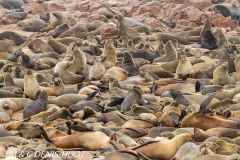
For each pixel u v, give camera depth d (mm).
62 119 53125
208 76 79625
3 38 110938
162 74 80875
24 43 109812
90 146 46281
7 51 97750
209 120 50531
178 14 132375
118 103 61500
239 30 123312
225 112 54469
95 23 121312
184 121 51156
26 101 64000
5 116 58156
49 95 68562
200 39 114562
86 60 88188
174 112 52375
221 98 64438
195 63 86000
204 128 50438
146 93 69500
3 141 48531
